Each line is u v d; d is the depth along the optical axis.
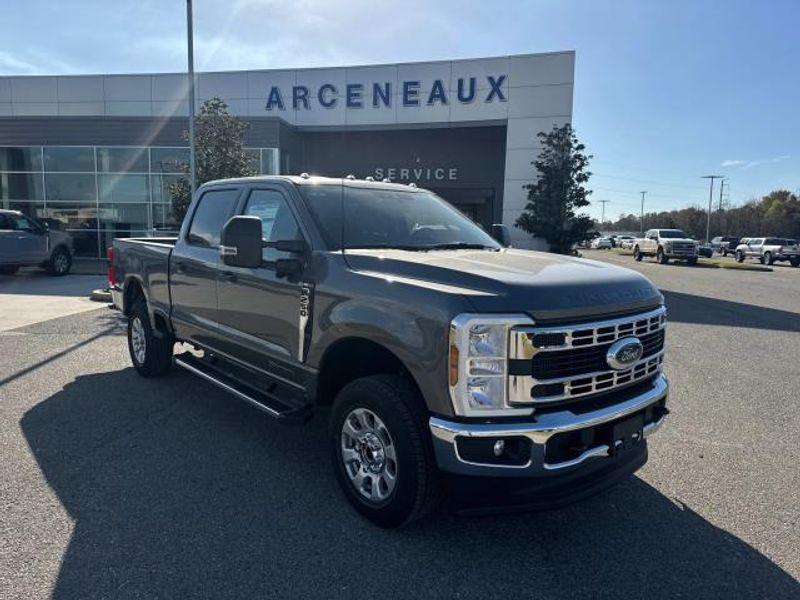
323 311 3.68
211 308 5.00
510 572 3.08
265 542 3.29
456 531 3.47
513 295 2.98
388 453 3.37
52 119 22.38
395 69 23.58
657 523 3.61
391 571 3.06
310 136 26.22
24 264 16.84
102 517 3.51
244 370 4.99
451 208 5.17
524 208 22.75
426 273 3.31
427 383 3.04
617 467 3.37
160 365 6.36
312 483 4.03
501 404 2.94
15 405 5.54
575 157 21.23
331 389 3.94
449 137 25.83
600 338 3.17
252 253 3.72
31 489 3.85
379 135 26.09
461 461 2.96
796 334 10.27
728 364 7.87
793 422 5.48
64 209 22.95
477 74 22.92
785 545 3.37
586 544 3.36
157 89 25.14
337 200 4.30
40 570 2.96
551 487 3.07
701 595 2.91
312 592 2.87
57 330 9.21
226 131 16.28
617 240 84.19
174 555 3.13
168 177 22.42
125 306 6.71
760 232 90.81
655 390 3.54
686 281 22.44
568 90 22.27
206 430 4.98
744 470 4.39
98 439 4.73
